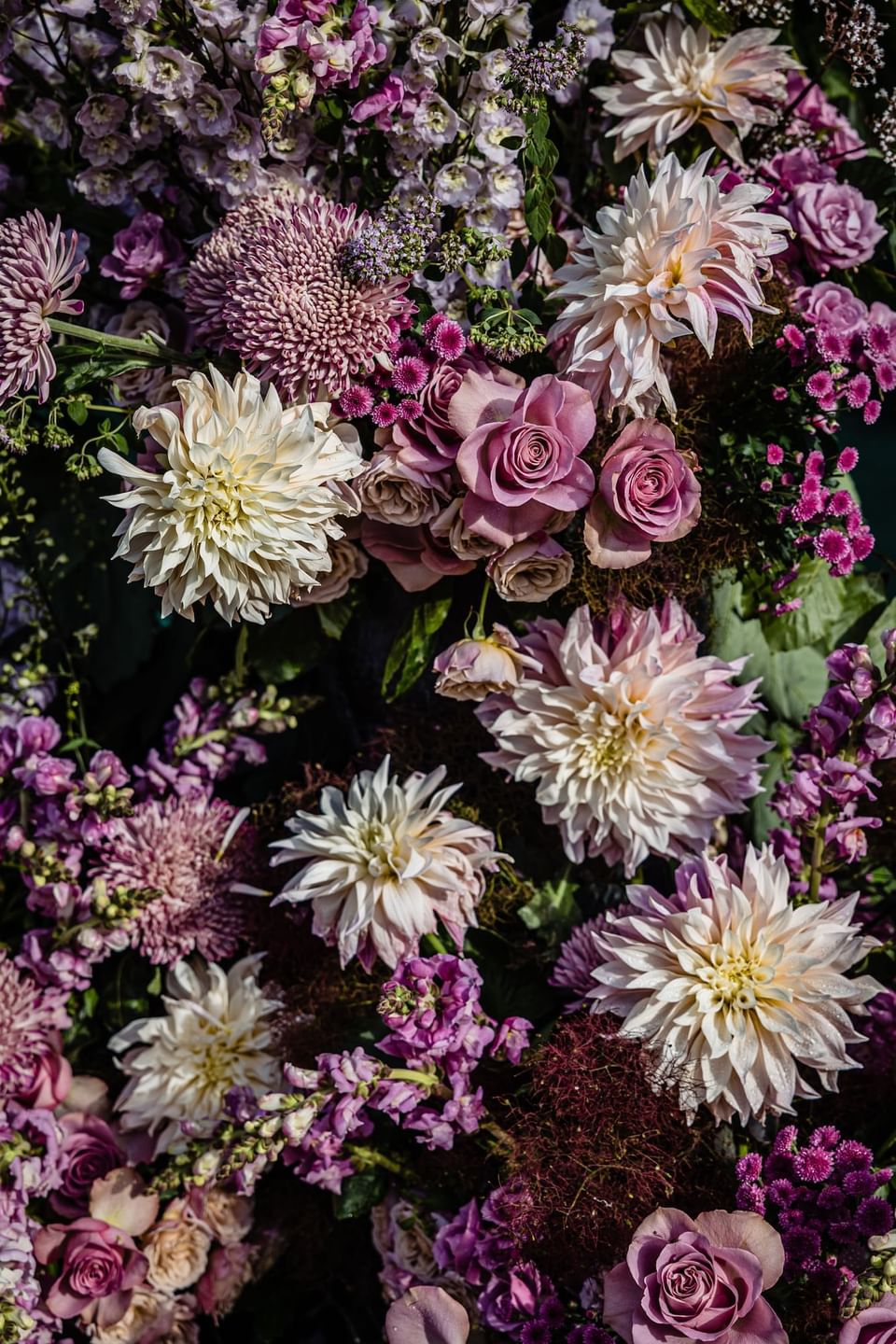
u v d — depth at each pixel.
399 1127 1.63
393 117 1.58
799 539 1.58
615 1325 1.47
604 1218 1.52
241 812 1.67
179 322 1.67
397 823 1.58
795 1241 1.47
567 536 1.61
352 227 1.54
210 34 1.58
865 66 1.62
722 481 1.60
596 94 1.65
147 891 1.65
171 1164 1.58
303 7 1.52
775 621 1.72
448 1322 1.51
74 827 1.69
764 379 1.61
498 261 1.60
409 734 1.70
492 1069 1.60
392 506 1.55
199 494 1.49
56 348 1.58
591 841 1.62
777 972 1.52
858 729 1.56
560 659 1.58
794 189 1.67
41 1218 1.68
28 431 1.55
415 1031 1.52
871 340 1.59
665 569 1.61
